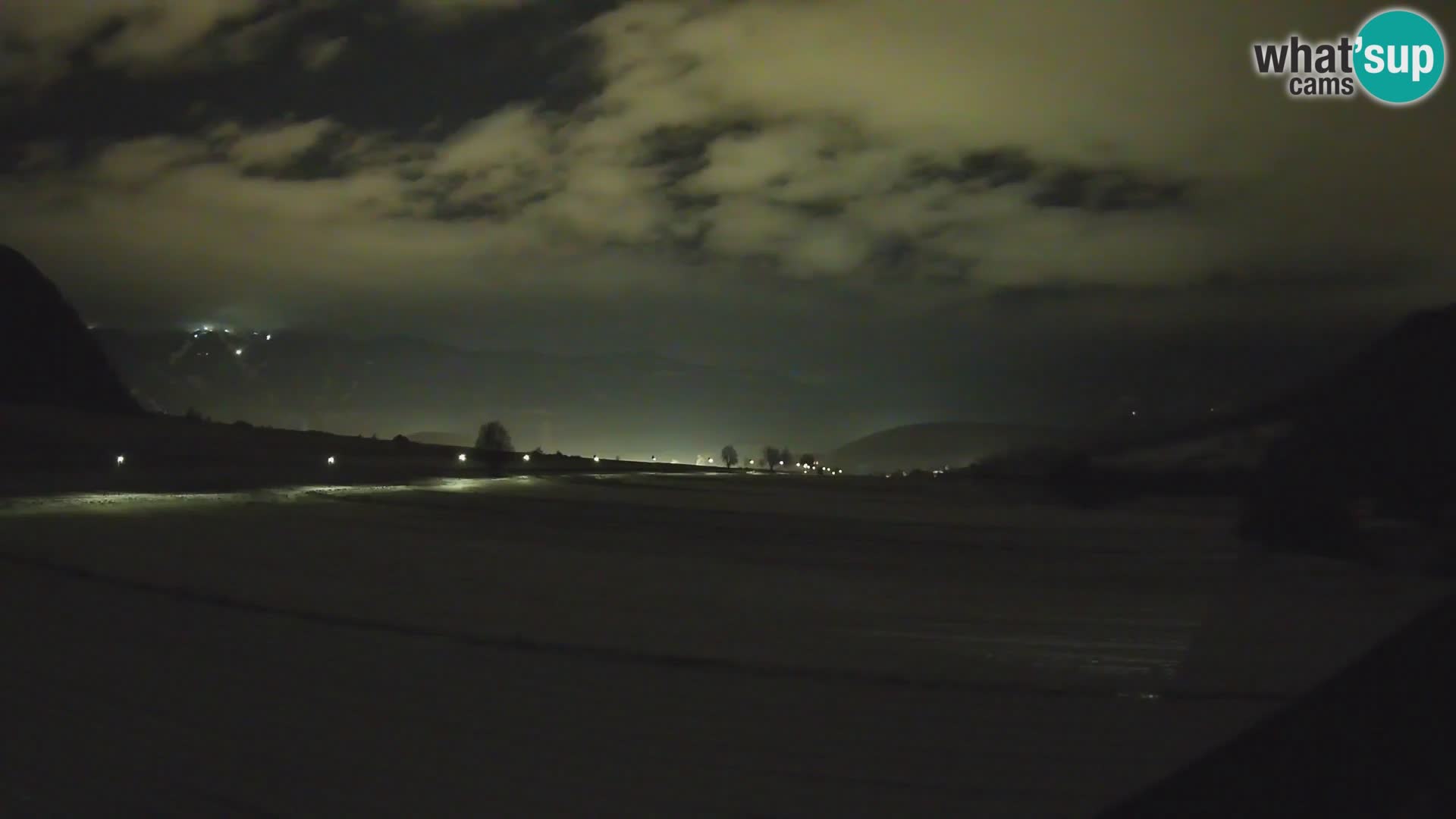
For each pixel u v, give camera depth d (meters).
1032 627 10.49
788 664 8.93
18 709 7.24
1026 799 5.73
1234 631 10.15
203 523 18.34
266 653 9.03
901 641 9.88
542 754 6.47
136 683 7.95
